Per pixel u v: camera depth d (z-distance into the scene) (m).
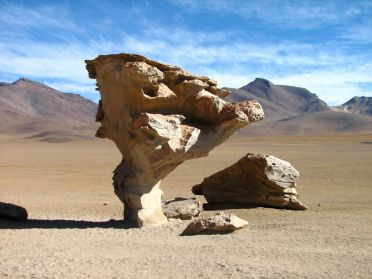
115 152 68.69
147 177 17.00
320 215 19.06
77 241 13.97
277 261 11.27
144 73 15.89
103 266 10.95
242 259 11.48
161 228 16.12
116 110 17.28
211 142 17.42
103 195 26.31
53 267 10.84
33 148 82.38
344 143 88.06
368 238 14.02
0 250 12.66
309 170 38.50
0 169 41.78
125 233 15.30
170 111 17.50
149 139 15.85
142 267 10.84
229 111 17.50
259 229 15.87
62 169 41.91
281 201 20.64
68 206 22.33
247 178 21.44
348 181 31.12
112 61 16.77
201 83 17.38
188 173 38.00
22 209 17.97
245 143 92.06
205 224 15.07
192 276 10.12
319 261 11.23
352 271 10.37
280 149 70.62
